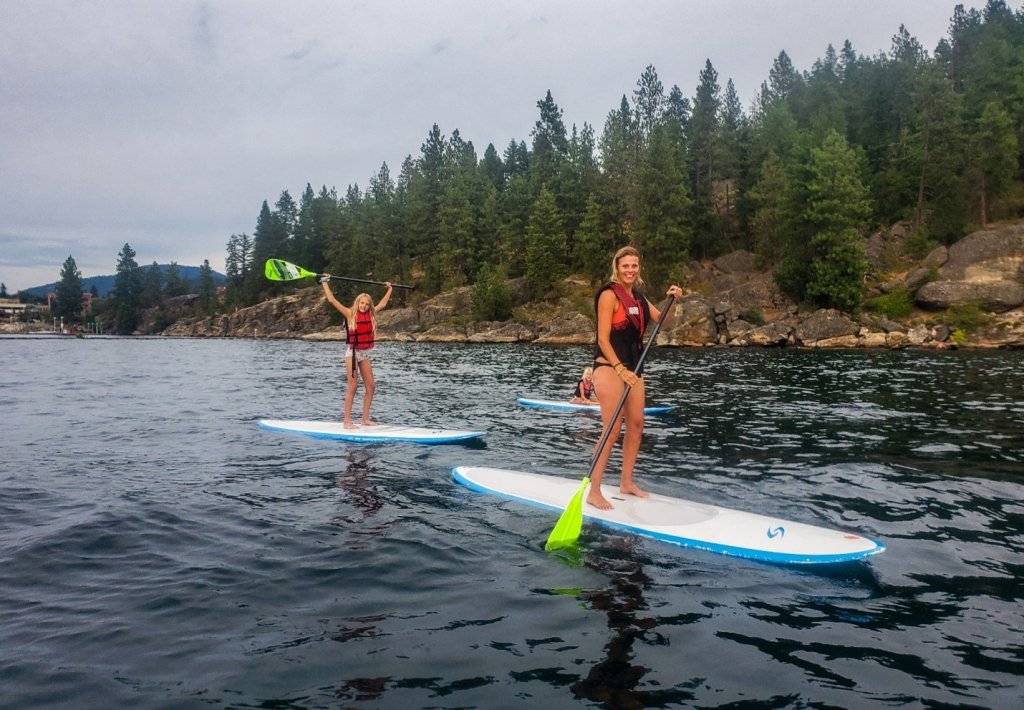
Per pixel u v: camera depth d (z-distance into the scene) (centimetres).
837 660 298
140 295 13062
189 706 258
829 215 4581
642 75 7156
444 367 2397
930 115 5316
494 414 1119
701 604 356
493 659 296
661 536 464
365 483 610
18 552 426
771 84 8138
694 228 6341
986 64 5950
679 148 6494
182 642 309
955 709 258
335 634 318
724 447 801
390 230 8612
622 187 6372
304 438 852
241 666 288
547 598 362
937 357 2781
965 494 582
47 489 583
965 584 385
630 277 535
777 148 6431
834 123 6412
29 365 2602
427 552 429
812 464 704
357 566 404
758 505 548
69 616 337
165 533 464
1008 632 325
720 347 4141
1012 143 5006
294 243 10669
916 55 7181
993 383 1602
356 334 908
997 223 5166
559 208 7131
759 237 6012
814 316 4256
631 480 552
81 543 443
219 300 11712
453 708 258
